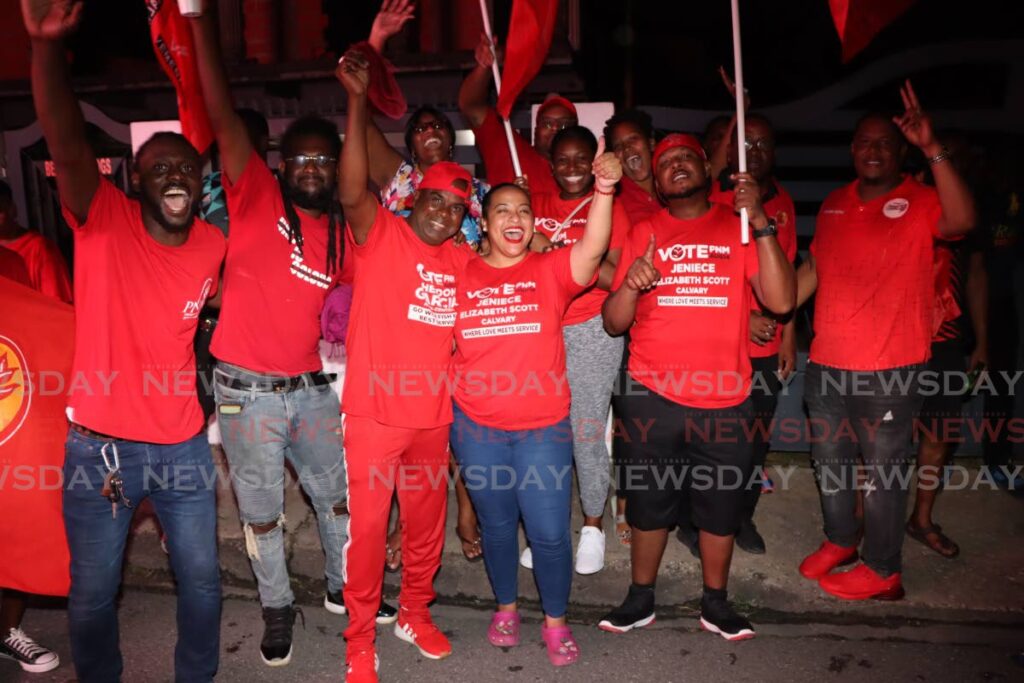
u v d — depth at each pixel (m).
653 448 3.45
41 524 3.32
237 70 6.01
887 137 3.55
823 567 3.91
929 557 4.02
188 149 2.78
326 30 7.34
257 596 4.09
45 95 2.48
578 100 5.73
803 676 3.36
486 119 4.50
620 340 3.88
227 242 3.14
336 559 3.69
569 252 3.14
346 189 2.98
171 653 3.60
